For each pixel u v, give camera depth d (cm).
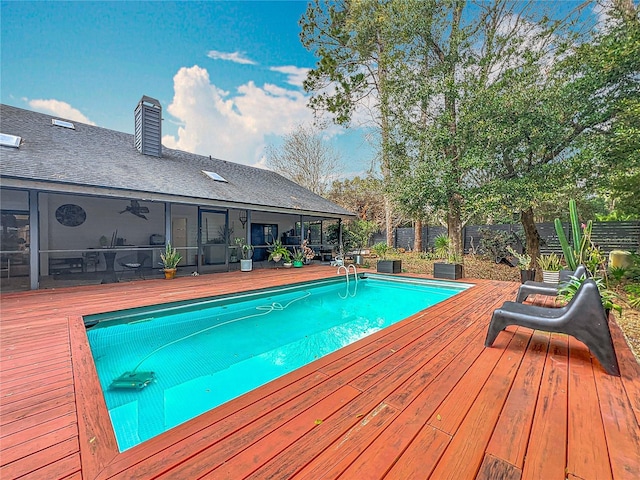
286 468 148
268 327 523
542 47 811
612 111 699
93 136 1002
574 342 337
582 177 757
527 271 759
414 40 927
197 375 344
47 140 814
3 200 834
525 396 219
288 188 1476
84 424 192
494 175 848
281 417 192
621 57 642
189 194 841
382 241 1917
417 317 444
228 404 207
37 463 155
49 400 222
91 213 989
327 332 500
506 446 165
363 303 701
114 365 368
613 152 693
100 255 1005
